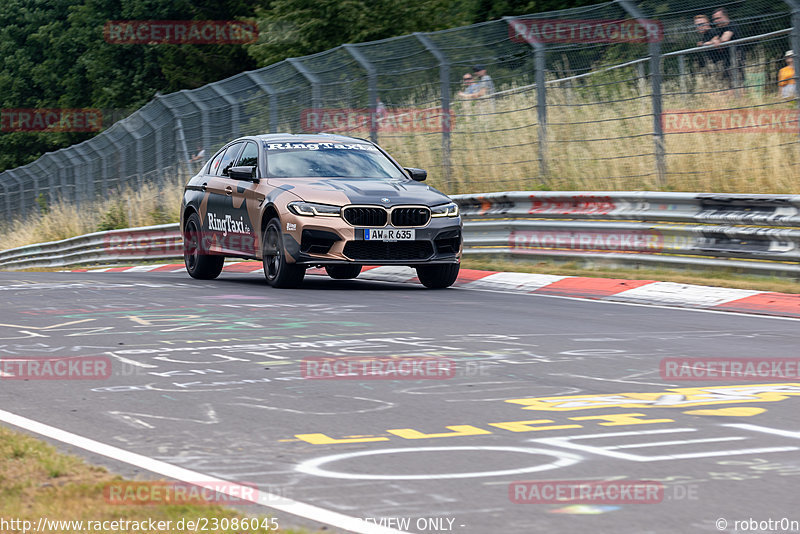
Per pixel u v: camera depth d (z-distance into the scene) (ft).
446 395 69.31
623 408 65.31
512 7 293.43
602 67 187.62
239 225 149.28
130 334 97.40
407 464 52.08
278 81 231.09
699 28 171.12
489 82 203.82
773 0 160.97
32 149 622.13
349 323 104.27
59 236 349.00
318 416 63.21
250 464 52.24
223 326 102.27
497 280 152.35
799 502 45.52
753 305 121.70
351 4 342.44
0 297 131.64
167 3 519.60
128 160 309.42
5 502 44.24
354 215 134.41
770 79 163.94
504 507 44.83
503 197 177.47
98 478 48.55
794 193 160.76
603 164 191.21
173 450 55.16
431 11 346.74
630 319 109.81
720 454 53.72
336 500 45.96
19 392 70.79
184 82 490.08
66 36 594.65
